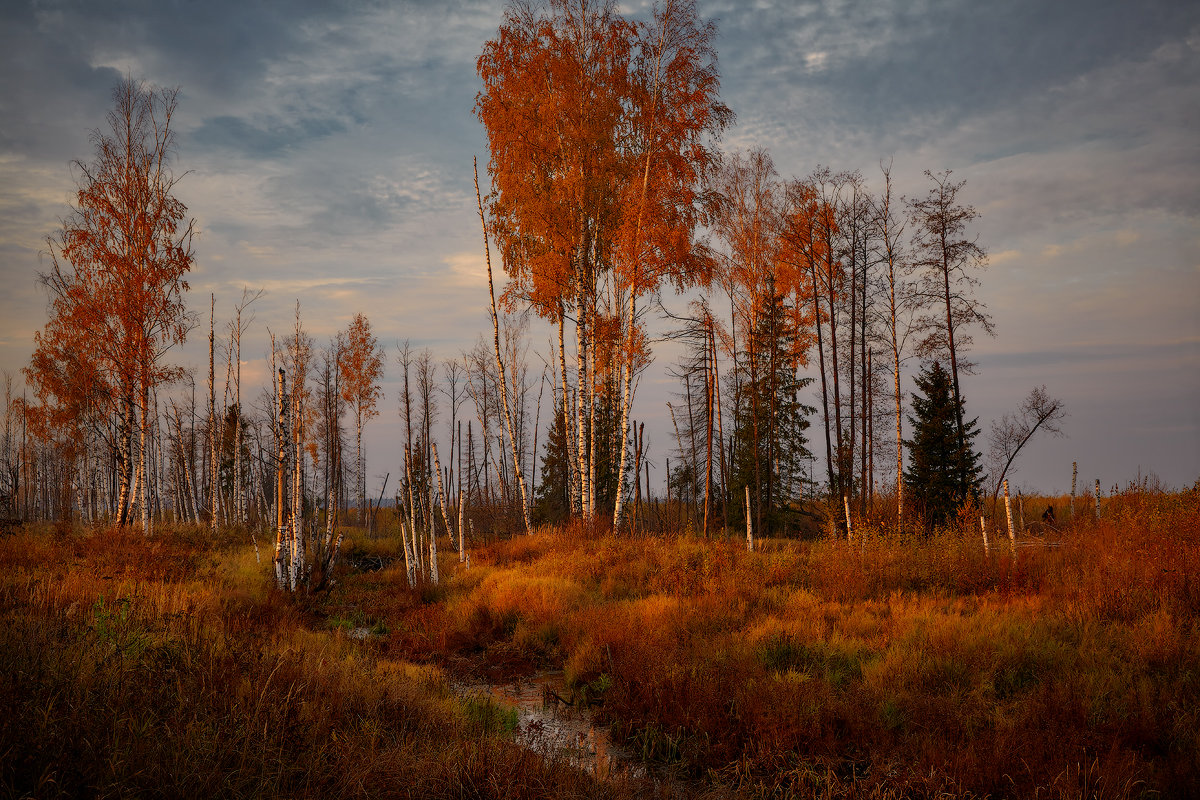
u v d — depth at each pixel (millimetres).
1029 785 5336
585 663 9664
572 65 19062
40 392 22172
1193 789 5008
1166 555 11039
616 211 20219
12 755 3820
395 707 6594
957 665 7934
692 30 18641
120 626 7371
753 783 6059
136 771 4145
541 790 5199
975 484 25656
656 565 15938
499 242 22172
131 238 19609
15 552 13094
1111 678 7074
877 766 5879
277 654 7266
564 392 23391
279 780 4508
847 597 12523
